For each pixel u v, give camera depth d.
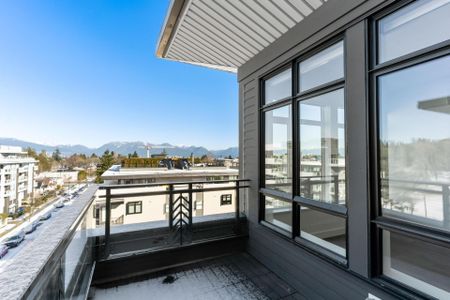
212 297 2.46
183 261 3.16
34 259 0.99
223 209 4.36
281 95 3.10
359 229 1.97
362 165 1.96
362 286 1.96
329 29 2.29
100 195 2.76
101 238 2.73
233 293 2.54
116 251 2.80
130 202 4.10
